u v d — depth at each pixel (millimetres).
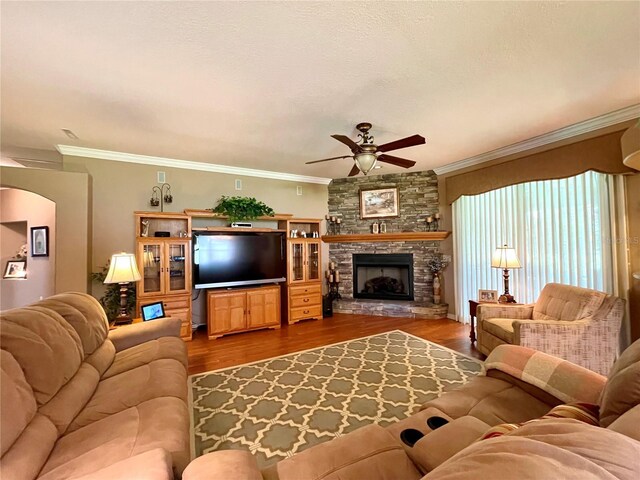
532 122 3094
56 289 3553
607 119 2939
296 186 5516
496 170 4035
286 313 4875
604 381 1396
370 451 1099
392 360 3236
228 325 4230
